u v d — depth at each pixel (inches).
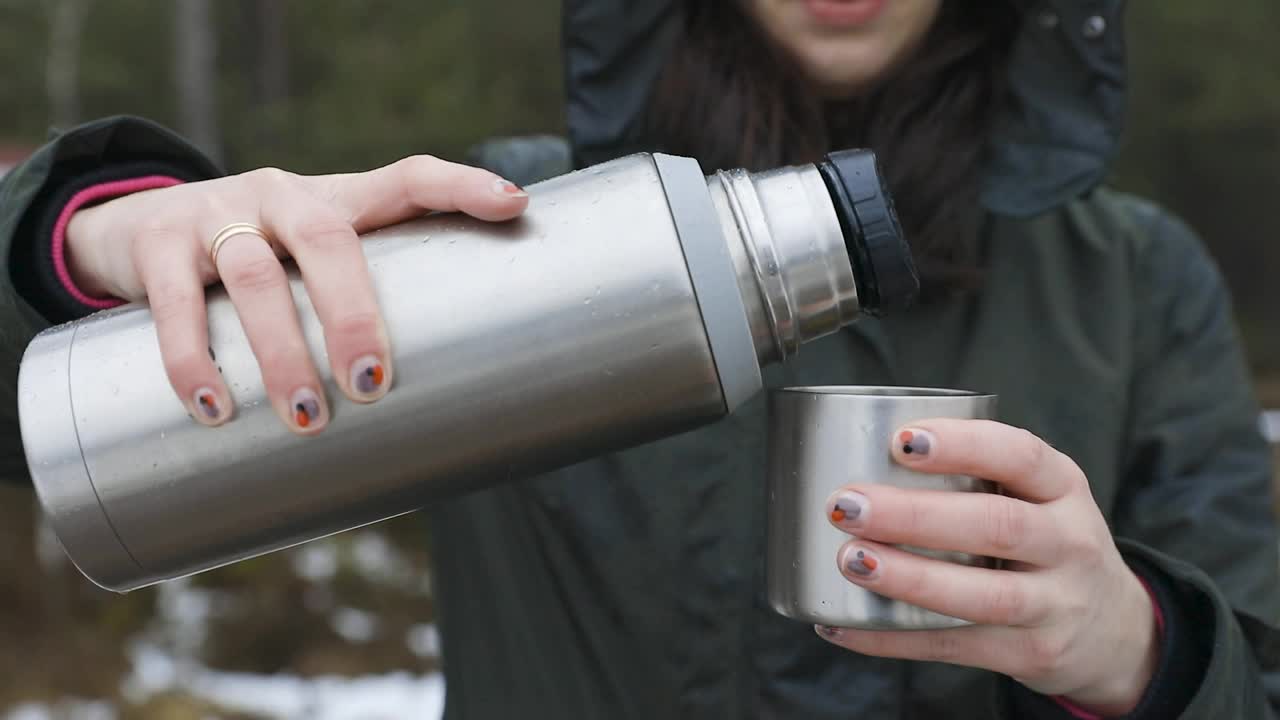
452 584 44.6
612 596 41.4
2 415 34.3
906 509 27.5
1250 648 36.7
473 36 493.7
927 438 27.5
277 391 26.6
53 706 139.3
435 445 28.0
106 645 152.9
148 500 28.1
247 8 526.0
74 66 512.4
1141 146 548.4
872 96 43.3
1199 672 32.6
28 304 32.0
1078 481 28.9
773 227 28.5
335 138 458.9
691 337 28.0
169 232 28.2
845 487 28.0
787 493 29.9
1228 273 570.6
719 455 41.1
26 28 542.9
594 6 43.9
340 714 139.4
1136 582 31.9
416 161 29.1
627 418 28.6
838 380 42.0
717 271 28.1
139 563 28.8
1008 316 42.7
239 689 148.5
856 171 29.2
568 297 27.9
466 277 28.0
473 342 27.7
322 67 519.5
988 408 29.8
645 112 44.8
